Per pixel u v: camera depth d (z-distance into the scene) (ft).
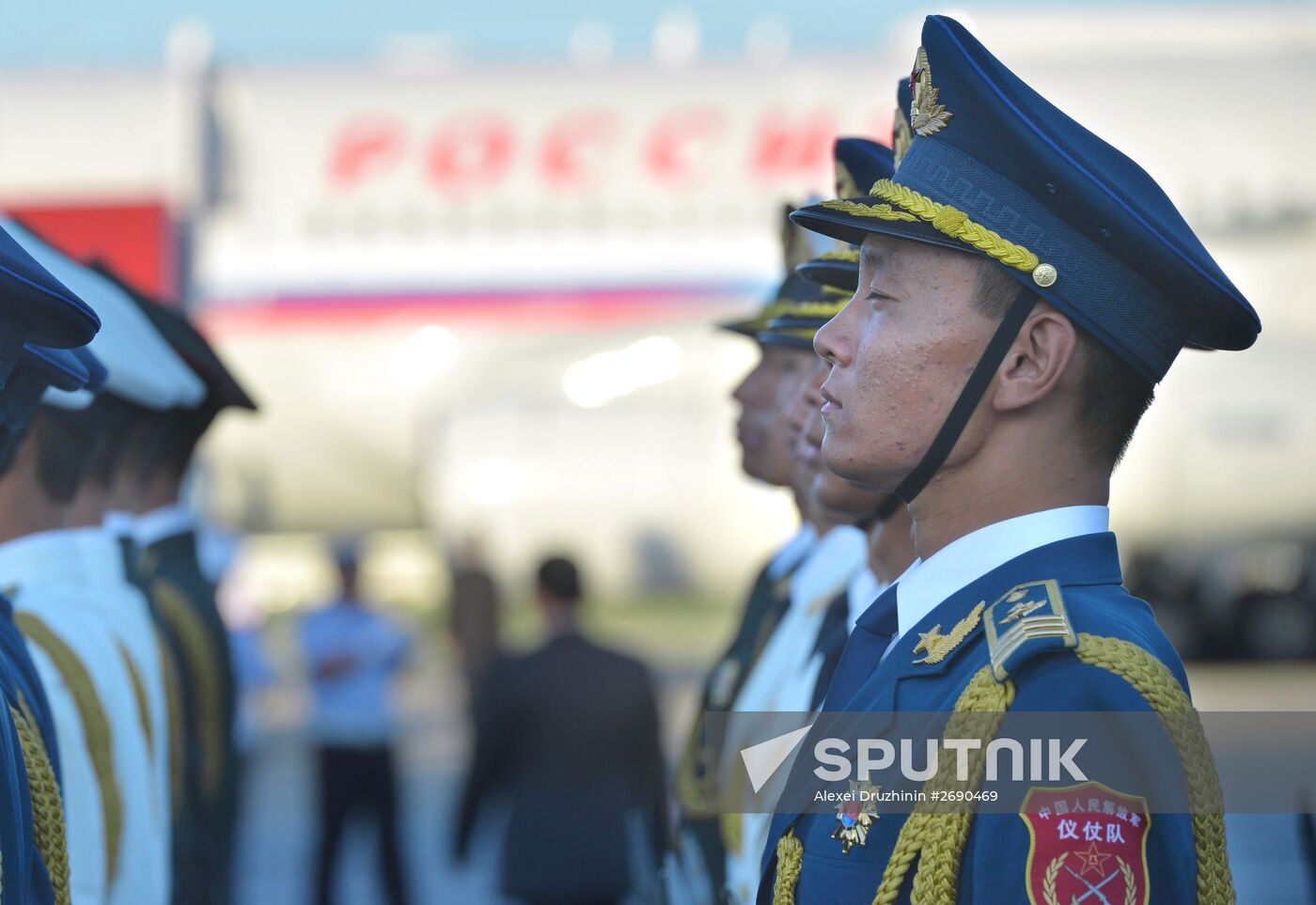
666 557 104.53
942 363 10.61
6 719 11.95
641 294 96.07
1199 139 93.97
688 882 20.80
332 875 49.65
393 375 100.53
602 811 35.68
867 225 10.71
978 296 10.57
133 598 18.58
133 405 18.94
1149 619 10.55
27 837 12.09
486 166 95.30
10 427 13.24
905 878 10.02
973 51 10.82
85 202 86.69
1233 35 93.91
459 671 58.54
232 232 94.27
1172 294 10.42
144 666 17.95
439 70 95.20
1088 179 10.32
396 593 106.63
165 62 88.07
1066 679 9.67
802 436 16.84
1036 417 10.66
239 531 103.91
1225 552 104.37
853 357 11.00
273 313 95.45
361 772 49.80
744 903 17.98
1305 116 93.45
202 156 88.43
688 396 102.06
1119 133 93.97
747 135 94.43
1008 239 10.42
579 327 96.89
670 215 95.20
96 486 18.29
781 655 18.58
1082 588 10.53
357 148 94.68
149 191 86.99
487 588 58.39
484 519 104.12
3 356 10.76
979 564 10.80
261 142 94.07
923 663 10.61
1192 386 102.22
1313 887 18.29
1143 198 10.67
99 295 19.90
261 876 56.08
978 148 10.66
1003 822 9.57
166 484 23.41
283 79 94.43
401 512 106.01
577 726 35.73
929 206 10.63
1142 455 103.30
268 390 99.91
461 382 101.30
